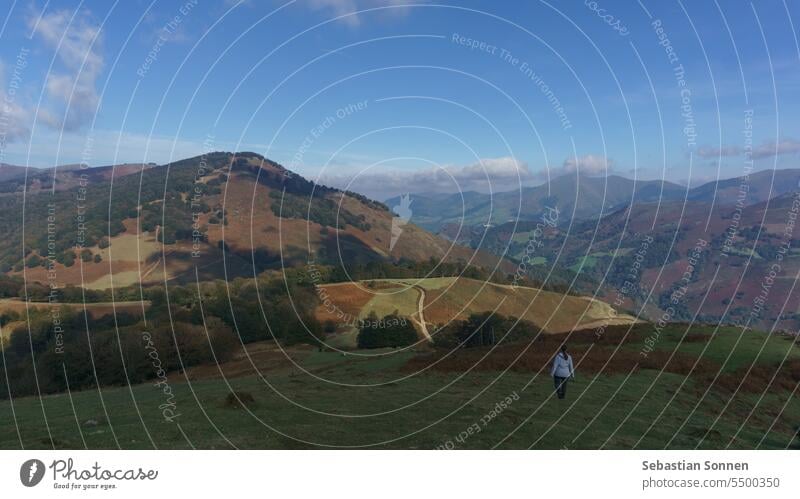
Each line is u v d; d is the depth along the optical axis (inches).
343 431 603.2
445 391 853.2
